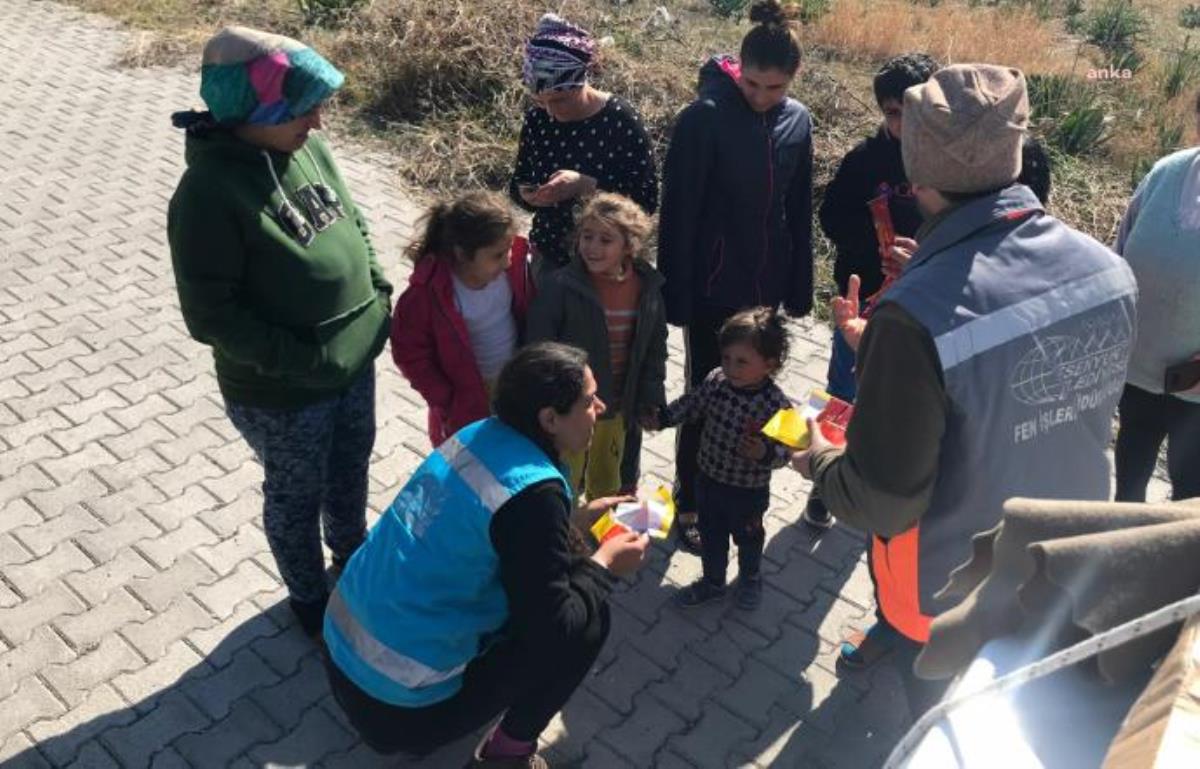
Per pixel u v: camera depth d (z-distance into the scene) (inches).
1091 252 86.3
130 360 198.7
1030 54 410.9
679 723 133.9
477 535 100.6
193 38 368.5
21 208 253.0
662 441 189.0
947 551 89.4
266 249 113.8
